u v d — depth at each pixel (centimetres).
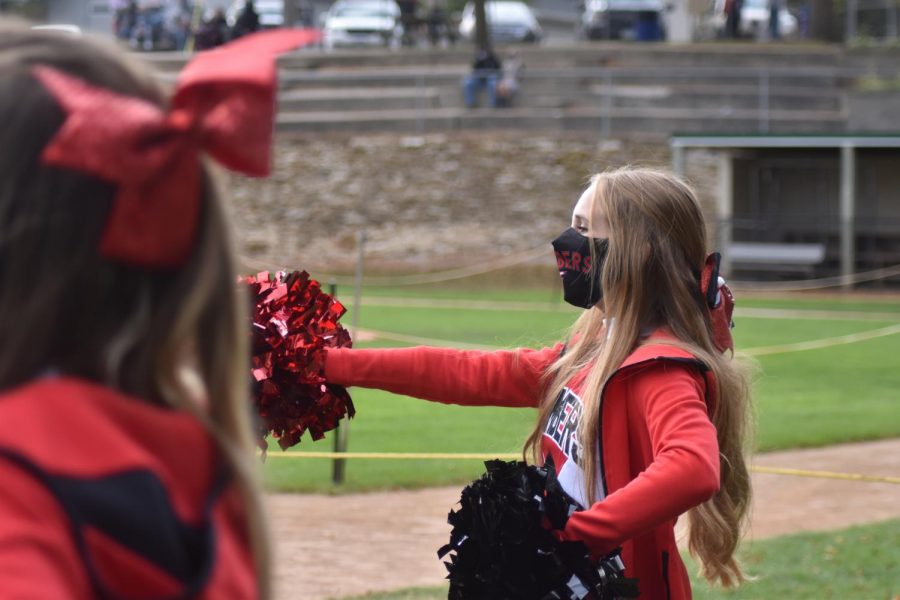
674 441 371
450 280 3834
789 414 1642
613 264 413
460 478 1233
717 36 6381
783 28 6738
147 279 177
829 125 4766
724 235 3950
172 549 169
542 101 4981
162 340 177
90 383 172
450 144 4575
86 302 171
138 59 192
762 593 849
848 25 6191
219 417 190
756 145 3869
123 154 167
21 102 171
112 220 170
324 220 4272
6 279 168
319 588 851
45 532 156
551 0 7812
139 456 170
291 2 5222
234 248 192
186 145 172
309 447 1362
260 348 424
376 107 5034
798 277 3928
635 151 4509
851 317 3069
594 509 366
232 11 5669
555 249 434
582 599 365
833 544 998
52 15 6050
